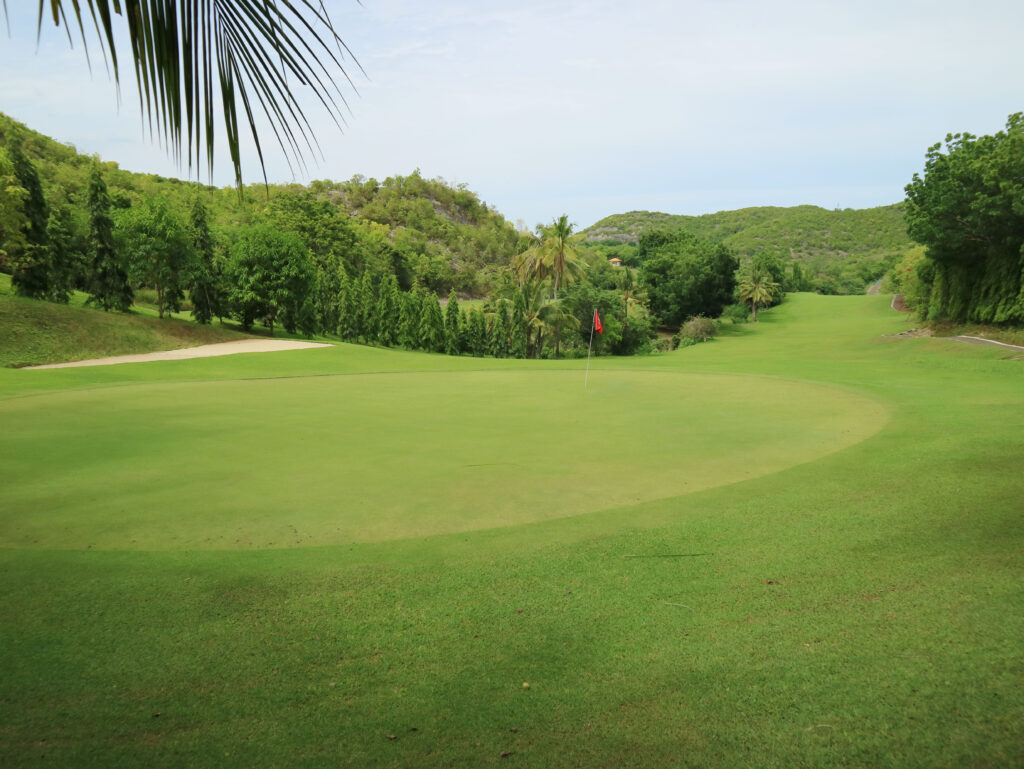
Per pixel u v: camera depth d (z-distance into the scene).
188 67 1.85
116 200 55.91
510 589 4.98
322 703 3.46
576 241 57.78
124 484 8.38
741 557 5.54
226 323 46.16
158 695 3.54
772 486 7.88
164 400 16.77
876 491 7.40
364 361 33.91
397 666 3.84
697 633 4.18
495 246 146.12
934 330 35.72
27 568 5.44
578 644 4.08
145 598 4.86
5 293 37.66
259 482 8.46
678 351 52.16
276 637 4.23
